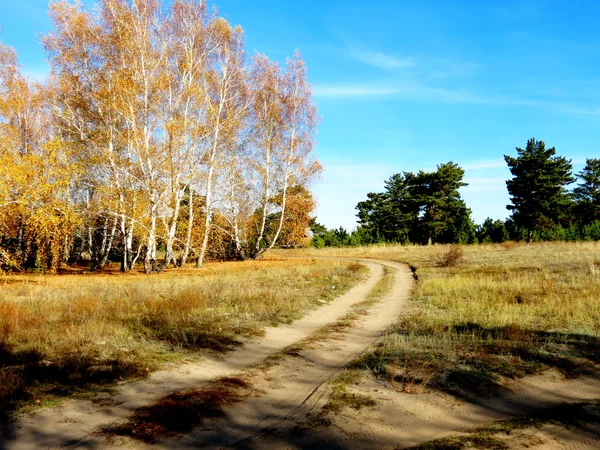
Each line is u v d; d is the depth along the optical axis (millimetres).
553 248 35688
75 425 4684
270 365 7223
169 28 23922
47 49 22109
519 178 50562
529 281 16906
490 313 10898
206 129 26266
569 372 6699
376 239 68500
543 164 49656
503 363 6980
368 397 5703
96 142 22969
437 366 6867
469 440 4469
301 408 5375
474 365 6891
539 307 11719
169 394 5723
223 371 6898
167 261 25047
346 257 42875
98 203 25188
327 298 14898
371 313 12422
